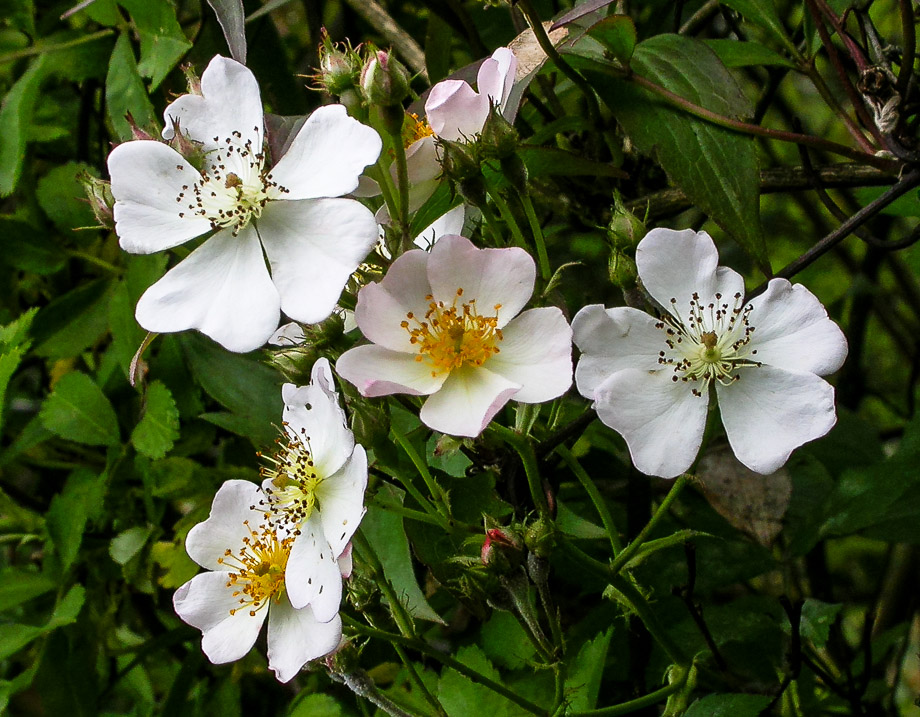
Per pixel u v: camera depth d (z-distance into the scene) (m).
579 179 0.37
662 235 0.28
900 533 0.36
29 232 0.41
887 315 0.61
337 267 0.27
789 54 0.36
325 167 0.28
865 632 0.36
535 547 0.28
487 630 0.34
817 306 0.28
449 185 0.30
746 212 0.31
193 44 0.36
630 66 0.32
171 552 0.38
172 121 0.29
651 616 0.30
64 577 0.39
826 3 0.33
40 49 0.40
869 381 0.67
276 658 0.29
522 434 0.29
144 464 0.38
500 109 0.30
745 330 0.28
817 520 0.37
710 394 0.28
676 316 0.28
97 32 0.40
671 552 0.37
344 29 0.44
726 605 0.36
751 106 0.31
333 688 0.36
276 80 0.38
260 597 0.30
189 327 0.28
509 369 0.28
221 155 0.29
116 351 0.39
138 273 0.39
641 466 0.28
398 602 0.30
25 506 0.45
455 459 0.32
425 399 0.29
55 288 0.44
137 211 0.29
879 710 0.39
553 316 0.28
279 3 0.35
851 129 0.33
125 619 0.47
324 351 0.30
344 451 0.28
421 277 0.28
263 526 0.30
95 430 0.39
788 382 0.28
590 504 0.38
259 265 0.28
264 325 0.27
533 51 0.32
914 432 0.36
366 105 0.30
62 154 0.46
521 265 0.28
